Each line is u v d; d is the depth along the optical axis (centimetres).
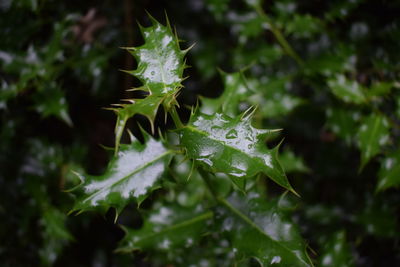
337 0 54
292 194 57
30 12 53
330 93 54
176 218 46
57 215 55
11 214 55
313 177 58
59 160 56
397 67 52
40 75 53
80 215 56
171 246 45
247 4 54
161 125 60
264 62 54
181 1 57
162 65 37
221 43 57
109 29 55
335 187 57
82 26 54
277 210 42
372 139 49
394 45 52
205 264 49
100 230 59
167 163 40
